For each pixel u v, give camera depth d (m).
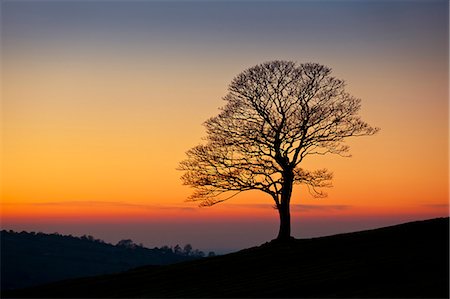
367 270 47.84
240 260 56.09
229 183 59.22
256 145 58.78
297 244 58.69
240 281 49.69
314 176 59.75
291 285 46.59
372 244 55.41
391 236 57.16
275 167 58.84
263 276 50.25
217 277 51.91
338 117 58.91
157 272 55.91
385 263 49.03
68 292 52.31
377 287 43.31
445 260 48.09
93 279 56.03
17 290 54.62
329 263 51.38
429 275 44.75
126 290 51.25
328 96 59.50
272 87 59.00
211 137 59.88
